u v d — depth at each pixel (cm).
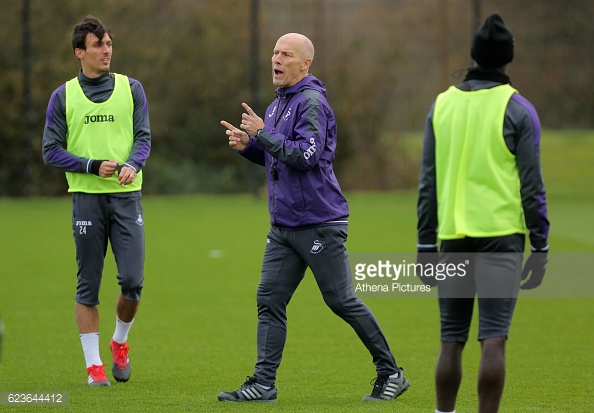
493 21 1703
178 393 2202
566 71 7812
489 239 1681
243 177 7819
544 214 1672
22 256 4641
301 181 2058
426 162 1744
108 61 2312
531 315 3312
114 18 7450
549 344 2828
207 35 7619
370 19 7762
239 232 5619
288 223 2078
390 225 5844
